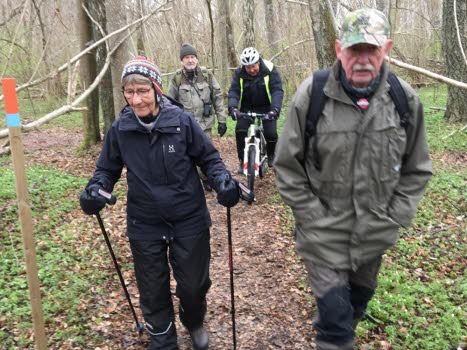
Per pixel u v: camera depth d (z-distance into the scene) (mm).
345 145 2514
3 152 10117
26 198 2818
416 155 2664
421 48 16094
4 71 4613
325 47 6980
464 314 4156
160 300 3232
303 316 4152
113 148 3176
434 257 5359
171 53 17766
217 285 4719
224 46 15734
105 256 5242
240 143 7598
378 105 2469
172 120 3041
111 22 8227
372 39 2283
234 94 7230
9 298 4227
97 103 11094
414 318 4102
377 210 2631
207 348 3533
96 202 2988
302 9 14758
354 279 3027
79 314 4047
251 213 6746
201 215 3199
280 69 16391
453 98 11664
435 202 6961
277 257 5336
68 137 13430
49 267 4816
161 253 3180
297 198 2664
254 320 4090
